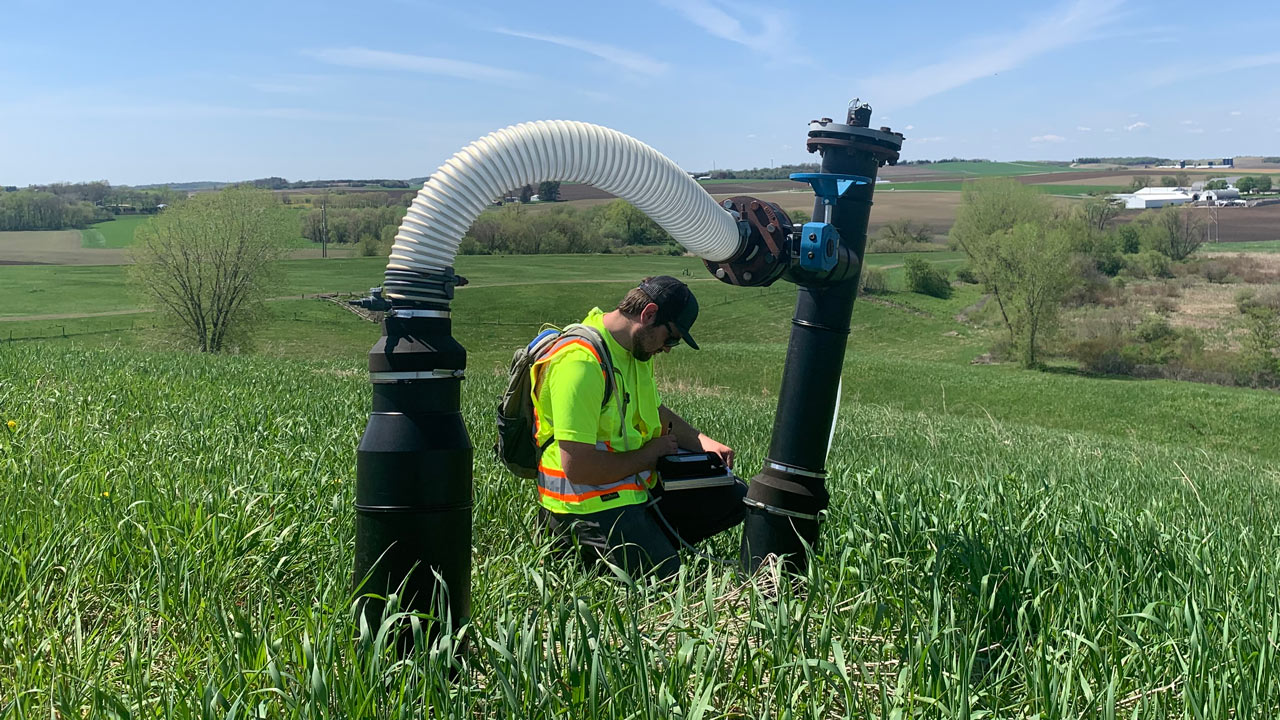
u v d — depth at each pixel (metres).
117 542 3.06
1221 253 114.12
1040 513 3.95
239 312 62.97
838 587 2.76
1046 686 2.22
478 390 13.55
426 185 2.32
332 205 149.25
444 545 2.35
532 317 84.31
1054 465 10.98
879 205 166.62
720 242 2.85
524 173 2.39
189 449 5.09
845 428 14.87
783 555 3.08
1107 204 118.38
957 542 3.36
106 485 3.96
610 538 3.34
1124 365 57.94
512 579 2.98
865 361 57.09
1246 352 56.41
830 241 2.87
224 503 3.48
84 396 7.41
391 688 2.15
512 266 112.56
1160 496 7.58
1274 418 41.31
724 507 3.59
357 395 9.62
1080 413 43.00
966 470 8.93
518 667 2.09
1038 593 2.92
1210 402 44.66
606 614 2.47
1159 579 3.31
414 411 2.33
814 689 2.12
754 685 2.28
